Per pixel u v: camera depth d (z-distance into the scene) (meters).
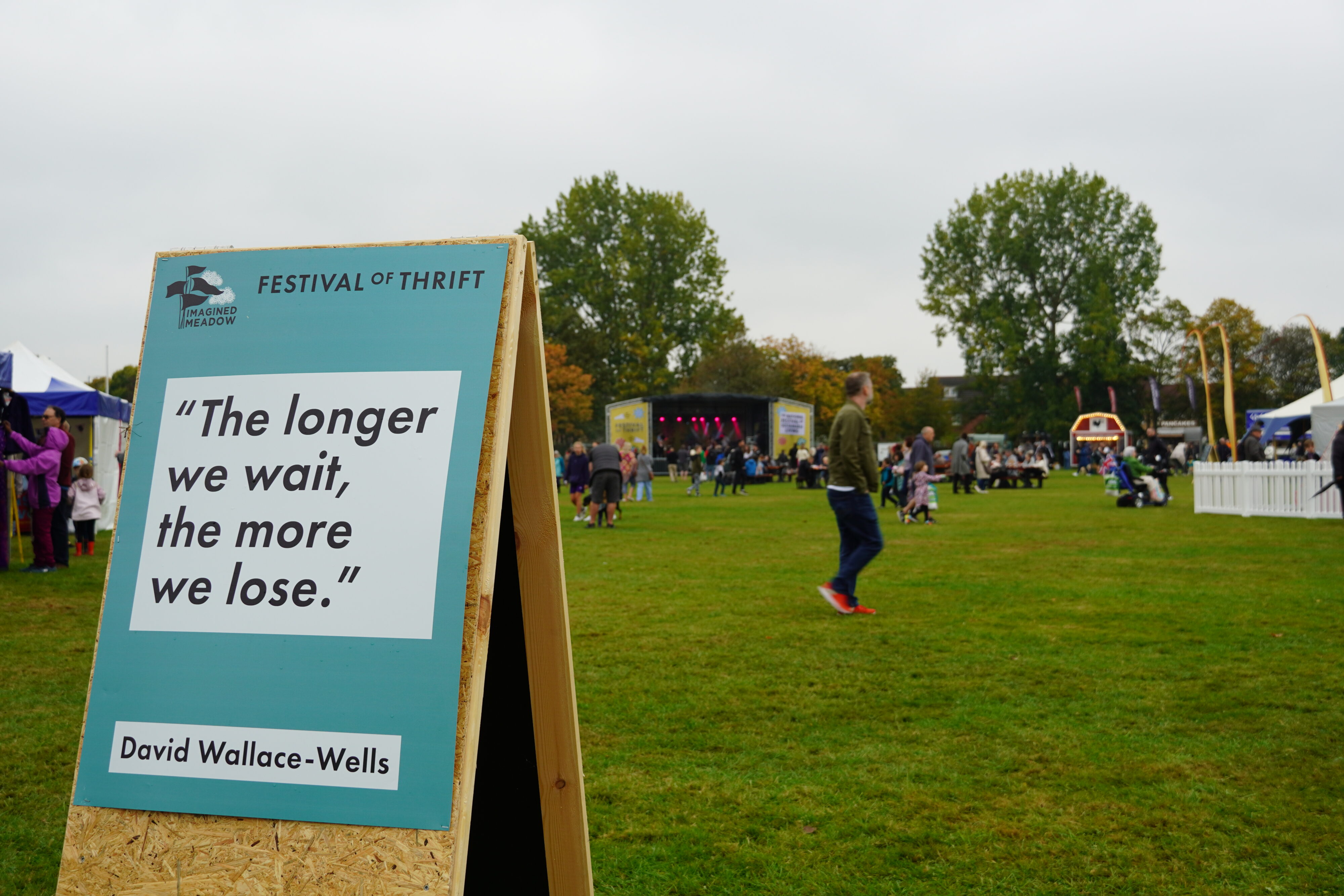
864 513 8.12
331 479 2.38
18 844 3.52
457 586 2.23
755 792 4.00
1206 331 71.62
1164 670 5.99
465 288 2.47
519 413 2.52
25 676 6.15
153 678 2.31
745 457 35.41
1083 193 66.81
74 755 4.53
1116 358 65.06
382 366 2.44
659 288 78.94
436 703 2.16
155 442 2.52
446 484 2.31
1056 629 7.39
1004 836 3.53
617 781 4.14
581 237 80.56
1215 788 3.96
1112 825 3.61
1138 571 10.75
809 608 8.55
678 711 5.21
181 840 2.20
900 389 92.62
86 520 13.70
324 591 2.29
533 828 2.59
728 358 71.56
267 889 2.14
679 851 3.43
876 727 4.89
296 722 2.21
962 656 6.48
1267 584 9.62
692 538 15.80
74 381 17.45
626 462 27.81
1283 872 3.19
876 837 3.53
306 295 2.55
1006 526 17.52
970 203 68.56
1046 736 4.69
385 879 2.08
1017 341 65.50
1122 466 22.88
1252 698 5.29
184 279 2.63
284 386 2.48
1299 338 80.12
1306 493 18.16
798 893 3.10
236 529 2.39
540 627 2.53
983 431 77.12
